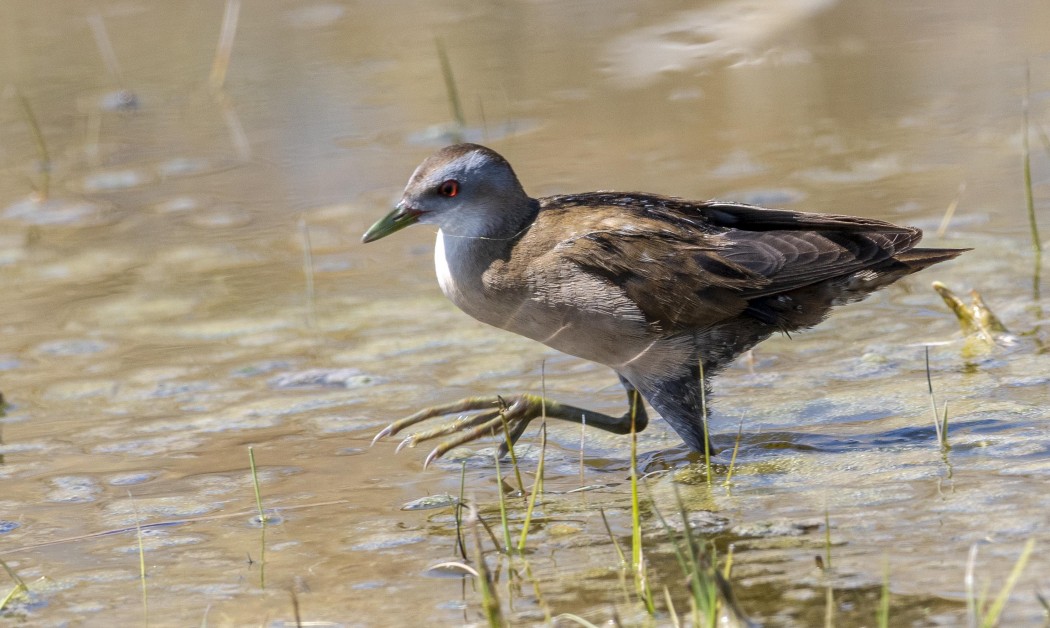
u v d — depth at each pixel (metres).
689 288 9.09
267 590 7.39
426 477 9.10
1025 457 8.62
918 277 12.48
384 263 13.68
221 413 10.41
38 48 20.61
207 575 7.64
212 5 22.42
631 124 16.80
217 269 13.66
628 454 9.52
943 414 9.50
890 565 7.07
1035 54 18.05
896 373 10.46
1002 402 9.63
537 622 6.75
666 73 18.64
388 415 10.26
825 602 6.71
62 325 12.44
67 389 11.01
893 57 18.59
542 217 9.41
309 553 7.89
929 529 7.54
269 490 8.92
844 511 7.95
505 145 16.36
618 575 7.30
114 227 14.83
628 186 14.67
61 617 7.20
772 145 15.77
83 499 8.91
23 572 7.83
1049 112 15.95
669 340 9.23
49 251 14.27
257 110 18.06
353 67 19.47
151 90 18.95
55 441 9.97
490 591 6.51
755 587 6.95
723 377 10.72
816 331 11.59
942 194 14.08
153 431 10.10
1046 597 6.48
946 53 18.53
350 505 8.62
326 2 22.44
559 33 20.47
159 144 17.12
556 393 10.59
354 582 7.43
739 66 18.83
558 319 9.24
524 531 7.69
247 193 15.52
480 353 11.49
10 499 8.95
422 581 7.39
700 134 16.30
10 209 15.42
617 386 10.71
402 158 16.12
